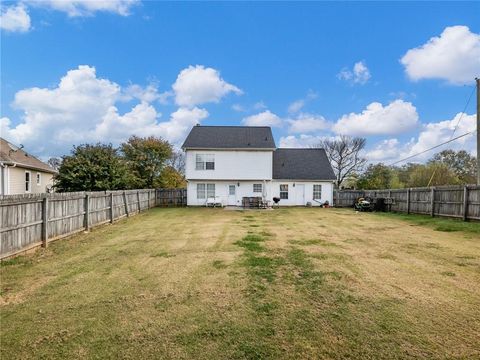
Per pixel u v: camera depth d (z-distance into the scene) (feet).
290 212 62.95
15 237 23.13
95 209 39.06
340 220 47.55
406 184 112.57
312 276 17.94
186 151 79.46
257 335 11.07
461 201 43.80
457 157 117.80
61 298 14.93
